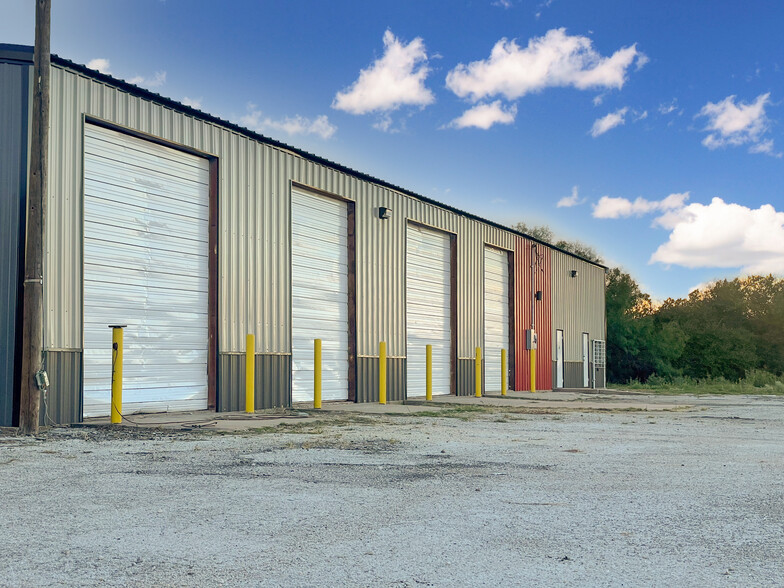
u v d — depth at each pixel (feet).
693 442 30.73
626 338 147.74
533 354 88.79
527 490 18.07
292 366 52.31
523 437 31.81
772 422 43.88
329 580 10.56
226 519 14.40
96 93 38.34
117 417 34.76
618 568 11.35
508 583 10.53
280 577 10.67
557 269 102.83
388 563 11.47
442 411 49.42
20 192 34.24
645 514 15.38
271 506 15.70
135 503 15.79
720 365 158.10
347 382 59.11
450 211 74.95
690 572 11.18
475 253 79.97
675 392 104.42
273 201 50.57
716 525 14.42
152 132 41.73
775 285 192.34
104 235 39.45
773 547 12.74
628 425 39.83
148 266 42.19
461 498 16.89
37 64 30.83
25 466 20.89
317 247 56.03
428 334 71.41
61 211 35.83
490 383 83.66
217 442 27.84
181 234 44.37
